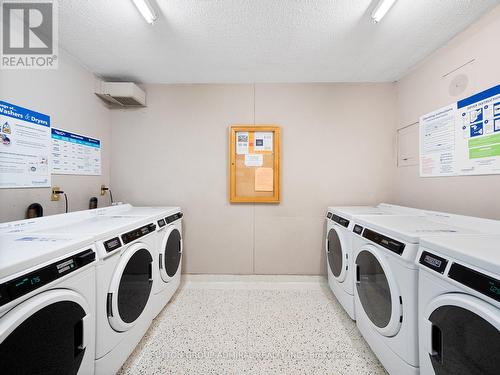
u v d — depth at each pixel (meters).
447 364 0.84
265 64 2.04
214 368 1.31
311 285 2.37
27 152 1.50
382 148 2.40
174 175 2.44
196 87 2.42
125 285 1.27
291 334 1.60
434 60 1.85
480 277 0.73
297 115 2.41
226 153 2.43
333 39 1.67
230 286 2.34
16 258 0.74
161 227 1.79
